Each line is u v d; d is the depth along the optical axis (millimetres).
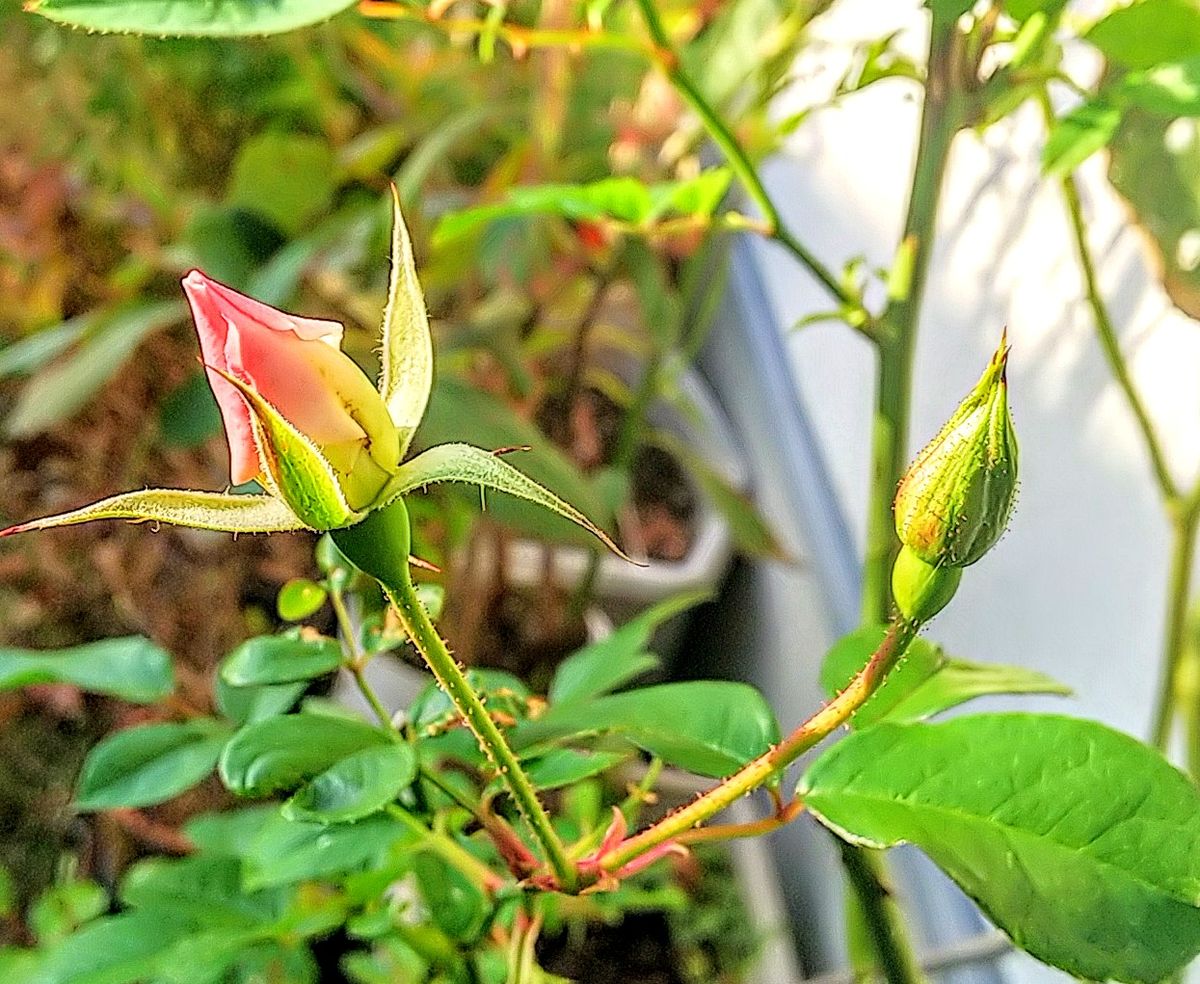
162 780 146
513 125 312
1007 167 222
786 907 333
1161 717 173
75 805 144
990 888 97
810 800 109
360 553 99
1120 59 132
